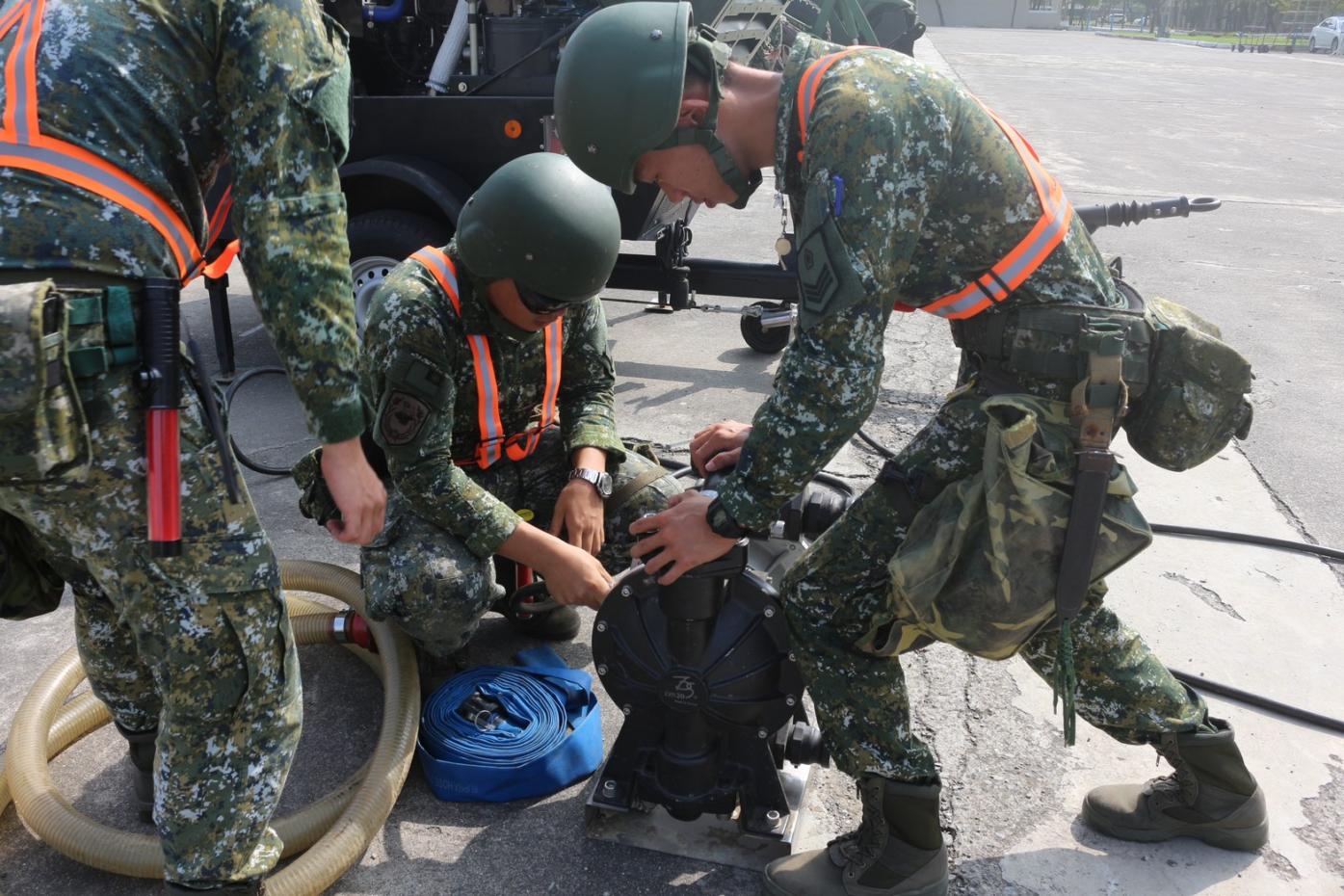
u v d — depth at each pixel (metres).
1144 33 57.22
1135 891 2.04
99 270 1.40
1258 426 4.31
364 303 4.40
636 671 1.97
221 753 1.67
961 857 2.12
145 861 1.96
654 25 1.56
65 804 2.05
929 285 1.71
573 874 2.06
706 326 5.54
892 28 4.59
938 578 1.63
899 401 4.44
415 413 2.20
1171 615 2.95
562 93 1.61
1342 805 2.28
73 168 1.39
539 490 2.73
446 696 2.38
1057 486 1.64
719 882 2.04
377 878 2.04
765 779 2.02
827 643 1.86
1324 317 5.84
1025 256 1.64
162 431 1.46
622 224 4.20
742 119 1.62
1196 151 12.18
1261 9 53.81
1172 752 2.05
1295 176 10.70
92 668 1.95
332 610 2.65
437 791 2.24
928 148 1.54
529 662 2.62
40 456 1.35
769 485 1.63
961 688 2.64
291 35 1.48
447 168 4.27
